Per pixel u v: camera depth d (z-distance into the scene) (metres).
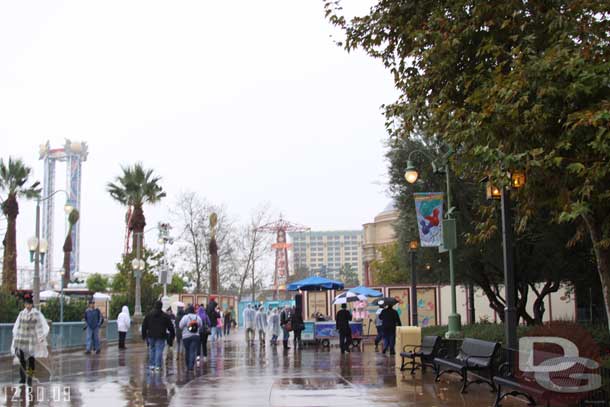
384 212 87.25
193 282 66.75
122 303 44.59
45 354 16.16
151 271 53.97
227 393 14.23
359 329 31.23
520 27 11.86
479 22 12.45
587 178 9.96
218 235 67.75
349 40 14.05
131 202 51.31
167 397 13.68
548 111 10.77
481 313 39.91
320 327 31.62
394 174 25.70
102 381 16.67
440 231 19.39
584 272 22.44
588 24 11.41
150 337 19.05
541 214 19.06
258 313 31.81
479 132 11.59
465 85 12.59
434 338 17.42
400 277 62.47
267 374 18.25
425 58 12.73
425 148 24.75
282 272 88.81
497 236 21.25
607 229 10.73
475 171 15.14
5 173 46.66
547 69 10.70
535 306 25.00
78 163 115.12
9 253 45.72
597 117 9.45
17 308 28.86
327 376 17.52
